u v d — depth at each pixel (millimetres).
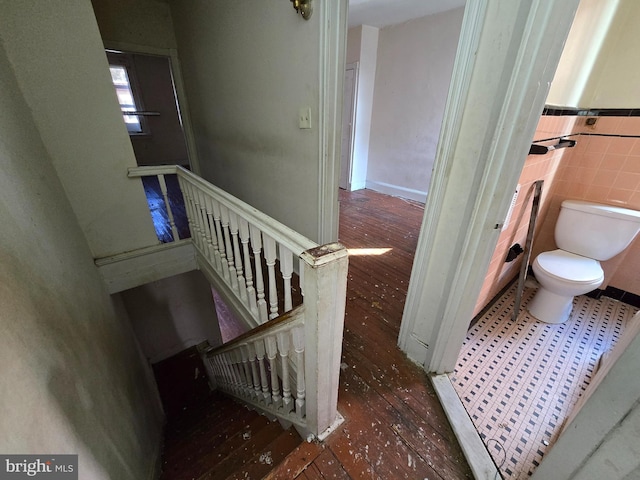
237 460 1321
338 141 1562
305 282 775
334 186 1672
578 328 1824
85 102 1749
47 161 1646
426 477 961
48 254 1210
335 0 1216
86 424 1016
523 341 1719
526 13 692
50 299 1078
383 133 4000
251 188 2471
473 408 1334
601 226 1802
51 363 907
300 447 1043
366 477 962
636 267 1949
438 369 1308
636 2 1617
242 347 1406
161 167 2078
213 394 2699
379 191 4367
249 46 1839
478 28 801
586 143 1918
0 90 1239
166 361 3371
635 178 1776
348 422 1125
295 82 1557
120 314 2301
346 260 767
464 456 1015
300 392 1101
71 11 1568
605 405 539
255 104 1993
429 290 1242
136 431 1593
